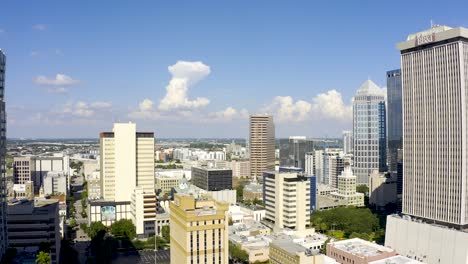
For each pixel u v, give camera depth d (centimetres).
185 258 19312
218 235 19875
